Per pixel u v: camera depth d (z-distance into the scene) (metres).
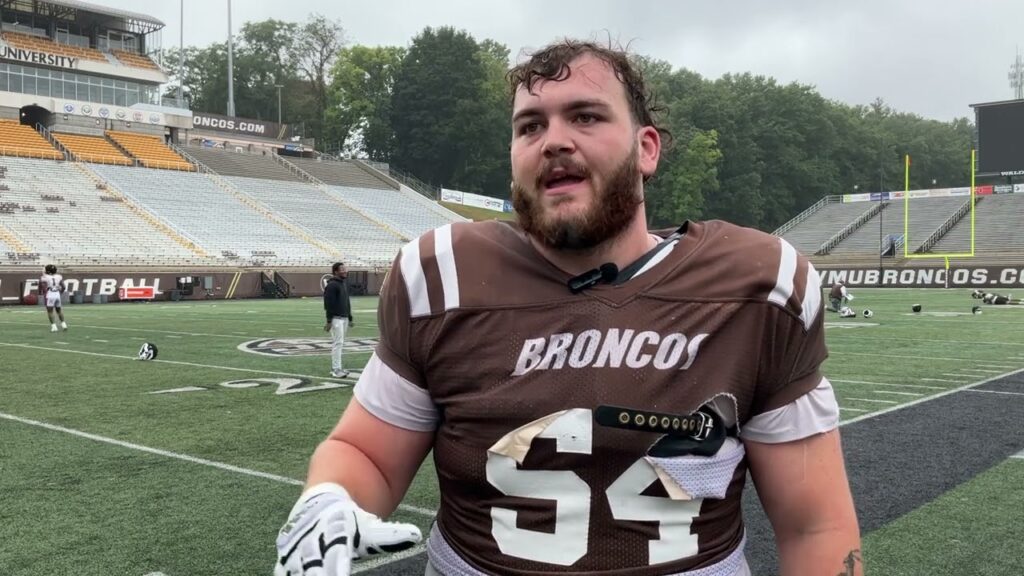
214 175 41.72
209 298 31.23
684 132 61.91
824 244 48.50
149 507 4.34
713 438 1.40
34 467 5.20
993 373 9.77
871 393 8.24
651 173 1.56
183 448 5.76
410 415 1.55
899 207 51.69
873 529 4.00
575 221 1.38
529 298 1.43
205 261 32.66
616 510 1.37
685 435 1.38
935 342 13.61
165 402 7.71
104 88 42.19
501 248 1.50
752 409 1.48
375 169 52.16
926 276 38.56
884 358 11.34
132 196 36.00
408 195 49.38
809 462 1.49
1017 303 25.34
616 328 1.40
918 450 5.68
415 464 1.61
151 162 39.91
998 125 36.47
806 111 72.62
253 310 23.70
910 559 3.61
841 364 10.66
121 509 4.30
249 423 6.68
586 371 1.38
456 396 1.46
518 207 1.48
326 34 67.56
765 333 1.44
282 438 6.10
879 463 5.31
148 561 3.55
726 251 1.49
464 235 1.54
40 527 4.01
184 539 3.84
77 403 7.66
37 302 27.31
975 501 4.46
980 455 5.53
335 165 50.66
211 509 4.31
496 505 1.42
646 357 1.38
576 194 1.41
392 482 1.58
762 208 70.62
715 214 68.25
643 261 1.47
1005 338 14.28
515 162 1.49
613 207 1.41
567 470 1.37
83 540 3.82
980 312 21.27
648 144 1.57
